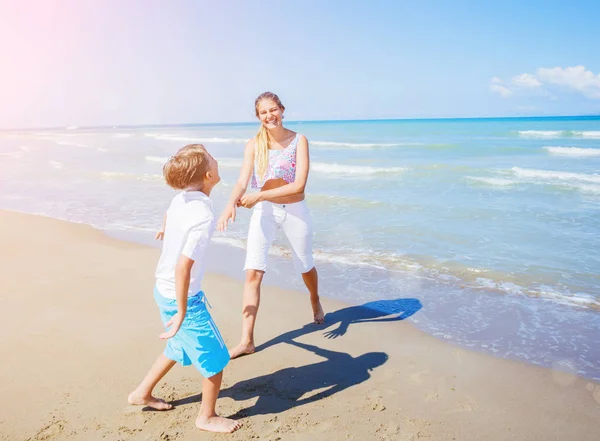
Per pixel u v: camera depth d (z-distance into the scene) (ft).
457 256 20.06
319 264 19.44
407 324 13.64
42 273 18.06
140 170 57.47
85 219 29.43
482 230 24.29
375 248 21.49
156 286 8.27
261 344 12.40
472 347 12.16
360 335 12.92
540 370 10.94
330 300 15.65
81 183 46.34
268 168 11.87
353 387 10.18
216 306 15.05
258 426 8.68
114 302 14.89
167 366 8.85
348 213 29.09
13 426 8.49
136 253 21.16
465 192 36.01
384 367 11.10
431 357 11.62
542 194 34.55
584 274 17.54
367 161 61.57
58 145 123.34
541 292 15.94
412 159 64.18
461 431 8.62
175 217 7.90
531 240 22.27
